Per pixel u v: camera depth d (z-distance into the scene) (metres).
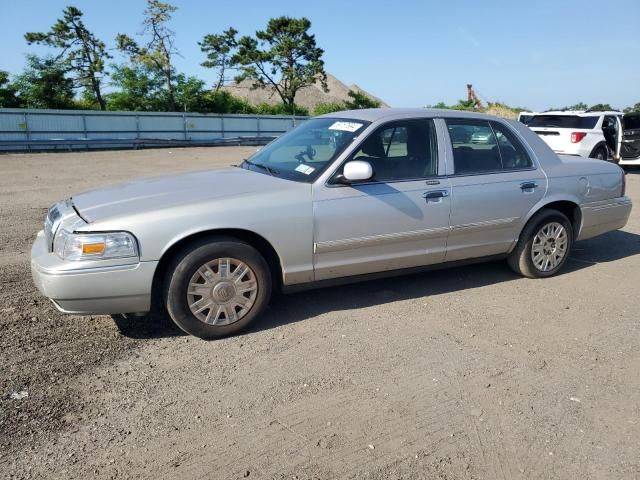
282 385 3.55
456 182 4.94
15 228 7.94
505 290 5.38
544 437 3.05
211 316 4.12
